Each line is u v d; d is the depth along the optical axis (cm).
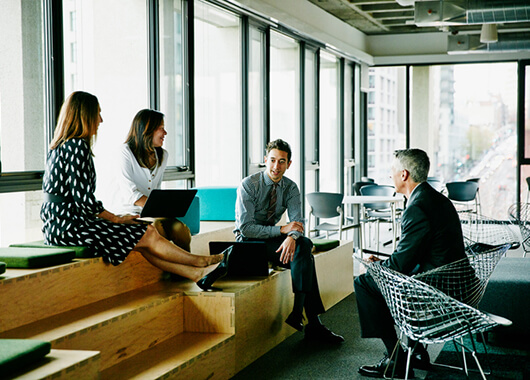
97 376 258
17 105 422
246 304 393
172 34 619
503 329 430
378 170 1290
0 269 303
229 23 736
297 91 938
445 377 366
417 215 344
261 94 817
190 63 639
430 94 1247
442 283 338
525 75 1178
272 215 459
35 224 439
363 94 1262
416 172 357
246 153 772
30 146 434
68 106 368
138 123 430
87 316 325
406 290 319
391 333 371
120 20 540
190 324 385
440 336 324
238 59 758
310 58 977
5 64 413
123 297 369
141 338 345
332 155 1109
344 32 1096
